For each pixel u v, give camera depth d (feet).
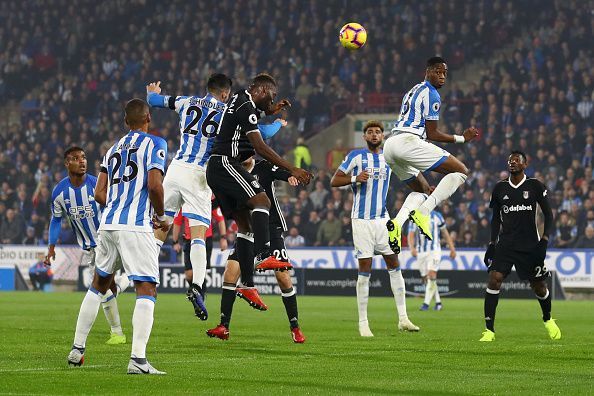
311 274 278.87
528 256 126.21
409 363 94.02
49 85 397.19
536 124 323.16
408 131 109.60
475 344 117.29
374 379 80.94
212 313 186.80
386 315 183.73
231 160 104.63
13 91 412.98
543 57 349.00
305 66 376.07
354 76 363.76
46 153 361.10
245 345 113.70
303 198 307.37
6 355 99.40
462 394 71.97
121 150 85.35
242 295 121.90
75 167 124.88
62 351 104.17
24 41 420.77
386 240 135.44
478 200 298.15
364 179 131.54
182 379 79.82
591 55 344.69
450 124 330.75
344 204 301.84
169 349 107.86
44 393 70.90
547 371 87.40
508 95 334.03
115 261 86.69
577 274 260.21
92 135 367.86
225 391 72.74
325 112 362.53
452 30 374.63
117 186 84.84
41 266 303.48
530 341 122.93
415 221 109.50
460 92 345.92
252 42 390.42
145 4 416.67
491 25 375.04
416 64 367.86
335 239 295.07
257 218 102.83
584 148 313.53
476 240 283.79
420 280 269.85
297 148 332.80
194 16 406.00
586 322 165.48
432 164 108.68
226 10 404.57
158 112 374.22
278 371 86.38
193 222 124.06
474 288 266.16
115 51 399.85
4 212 333.01
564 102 331.16
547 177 300.40
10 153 367.04
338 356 100.63
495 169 313.94
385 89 361.30
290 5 396.57
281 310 199.62
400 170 113.39
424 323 162.50
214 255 283.59
